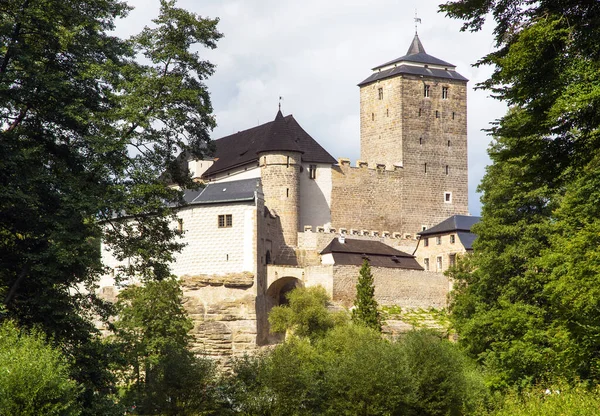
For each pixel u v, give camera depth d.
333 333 94.75
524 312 60.78
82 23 49.72
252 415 66.88
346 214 144.88
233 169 141.25
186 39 53.59
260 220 119.12
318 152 143.50
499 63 30.55
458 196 156.00
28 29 47.97
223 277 117.00
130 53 53.22
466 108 158.25
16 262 47.16
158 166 52.44
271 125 140.38
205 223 119.06
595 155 31.17
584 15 30.28
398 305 125.81
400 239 144.00
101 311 52.88
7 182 45.59
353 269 123.19
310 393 68.25
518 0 31.16
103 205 47.28
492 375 65.44
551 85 30.14
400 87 154.12
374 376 67.06
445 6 31.80
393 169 150.88
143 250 50.94
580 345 45.84
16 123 48.19
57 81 46.97
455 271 95.31
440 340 74.12
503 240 69.44
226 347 115.31
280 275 121.00
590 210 46.19
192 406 66.25
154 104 51.56
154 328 89.12
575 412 39.69
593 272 43.81
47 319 47.03
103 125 49.66
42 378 37.78
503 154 31.97
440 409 68.38
